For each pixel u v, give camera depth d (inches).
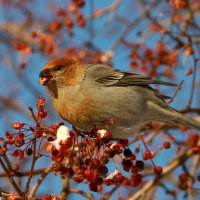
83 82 435.5
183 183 490.3
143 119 457.1
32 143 343.9
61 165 353.1
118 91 440.5
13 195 343.0
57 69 436.8
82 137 362.9
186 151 510.9
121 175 359.9
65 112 436.1
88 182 361.4
